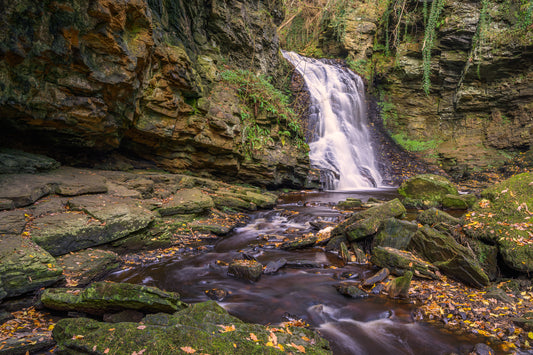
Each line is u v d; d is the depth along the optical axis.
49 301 3.82
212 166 11.69
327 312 4.36
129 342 2.81
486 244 5.49
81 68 6.42
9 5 4.95
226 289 5.07
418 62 20.39
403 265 5.52
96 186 6.79
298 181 14.85
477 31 17.12
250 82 13.52
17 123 6.32
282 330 3.45
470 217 6.18
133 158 10.11
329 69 21.17
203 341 2.83
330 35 23.39
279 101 14.50
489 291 4.69
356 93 21.52
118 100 7.55
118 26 6.52
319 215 9.73
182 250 6.82
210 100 11.13
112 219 5.86
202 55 12.49
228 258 6.50
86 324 3.20
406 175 18.19
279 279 5.48
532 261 4.74
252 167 12.80
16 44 5.23
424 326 3.95
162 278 5.45
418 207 11.00
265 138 13.17
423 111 20.91
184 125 10.06
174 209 7.77
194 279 5.46
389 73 21.77
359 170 18.16
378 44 22.55
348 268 5.97
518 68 17.44
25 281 4.02
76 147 7.91
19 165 6.27
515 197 5.87
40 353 3.06
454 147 19.11
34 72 5.82
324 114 19.31
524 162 16.44
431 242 5.86
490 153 17.86
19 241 4.46
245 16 15.31
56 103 6.34
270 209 10.98
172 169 10.70
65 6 5.58
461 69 19.33
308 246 7.21
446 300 4.51
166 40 9.42
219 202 9.76
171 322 3.20
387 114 21.66
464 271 5.13
